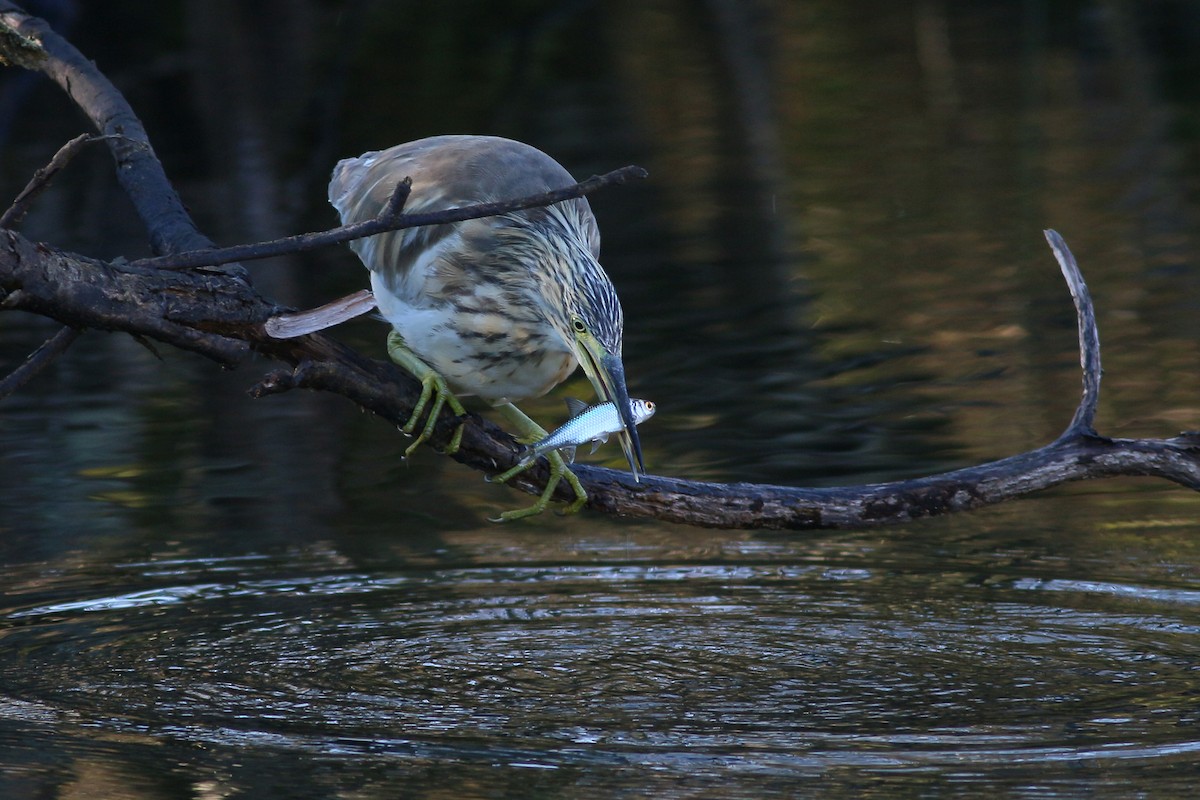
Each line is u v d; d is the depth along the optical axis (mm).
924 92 32375
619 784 7211
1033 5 38531
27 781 7242
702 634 9594
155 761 7512
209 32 30172
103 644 9461
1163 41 35344
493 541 11688
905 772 7289
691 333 17438
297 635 9656
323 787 7215
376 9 34844
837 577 10781
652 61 36375
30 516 12164
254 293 8070
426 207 9070
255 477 13258
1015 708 8195
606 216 23766
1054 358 15859
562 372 9188
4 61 9352
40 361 8391
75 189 25000
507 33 37000
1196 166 24469
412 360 9023
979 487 8781
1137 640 9320
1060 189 23719
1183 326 16609
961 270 19641
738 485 8781
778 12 41094
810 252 21000
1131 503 12094
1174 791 6977
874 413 14445
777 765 7410
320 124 30016
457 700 8461
